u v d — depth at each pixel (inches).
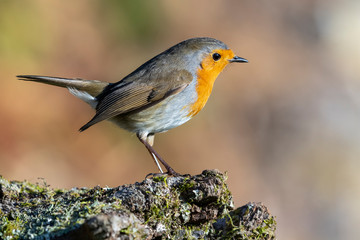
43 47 504.7
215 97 592.4
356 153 605.6
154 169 490.9
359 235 533.3
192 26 653.3
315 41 743.7
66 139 474.0
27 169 441.4
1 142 444.1
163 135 509.7
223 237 186.7
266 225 188.5
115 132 490.0
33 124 465.4
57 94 488.1
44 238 162.9
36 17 511.5
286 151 587.8
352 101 670.5
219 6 703.7
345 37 763.4
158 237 184.1
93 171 469.1
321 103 649.6
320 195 553.6
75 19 546.3
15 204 195.8
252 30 709.3
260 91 630.5
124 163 481.1
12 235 166.6
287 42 719.7
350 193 565.3
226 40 674.2
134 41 583.2
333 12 785.6
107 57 552.4
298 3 787.4
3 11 486.3
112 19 573.0
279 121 611.2
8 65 471.2
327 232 527.8
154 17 610.2
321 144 605.0
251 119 601.3
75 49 531.5
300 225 526.9
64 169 457.7
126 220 157.1
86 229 156.3
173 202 189.8
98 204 176.7
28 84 478.6
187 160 512.7
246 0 746.2
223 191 199.0
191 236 185.8
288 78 666.8
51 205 185.9
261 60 671.8
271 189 545.0
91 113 493.0
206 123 560.4
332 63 717.9
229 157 542.6
